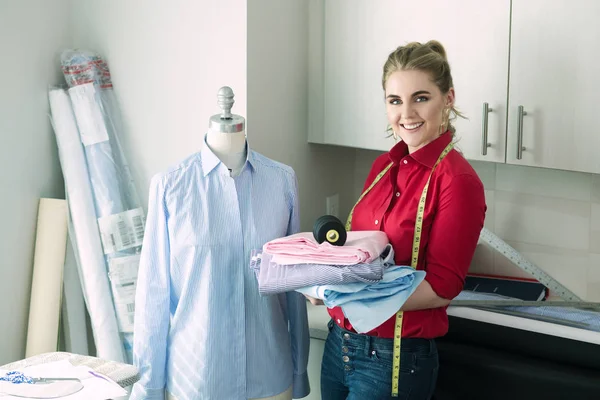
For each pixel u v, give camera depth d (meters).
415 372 1.83
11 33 2.23
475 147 2.35
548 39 2.20
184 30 2.31
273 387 1.94
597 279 2.57
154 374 1.88
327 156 2.78
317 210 2.75
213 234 1.84
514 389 2.01
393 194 1.89
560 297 2.46
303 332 2.01
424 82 1.80
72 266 2.41
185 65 2.33
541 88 2.23
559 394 1.95
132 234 2.36
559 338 2.00
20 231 2.32
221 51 2.27
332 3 2.51
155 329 1.87
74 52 2.38
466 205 1.77
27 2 2.27
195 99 2.33
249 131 2.28
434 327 1.84
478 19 2.28
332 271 1.68
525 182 2.64
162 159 2.41
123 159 2.43
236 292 1.88
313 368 2.34
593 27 2.13
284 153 2.49
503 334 2.07
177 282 1.88
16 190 2.29
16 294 2.33
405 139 1.85
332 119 2.58
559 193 2.59
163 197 1.84
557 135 2.23
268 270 1.75
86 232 2.32
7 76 2.22
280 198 1.92
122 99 2.44
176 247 1.85
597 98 2.16
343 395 1.97
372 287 1.70
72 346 2.41
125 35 2.40
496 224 2.71
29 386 1.59
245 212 1.88
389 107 1.86
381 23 2.43
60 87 2.40
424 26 2.37
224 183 1.86
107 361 1.80
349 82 2.52
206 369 1.85
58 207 2.35
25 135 2.30
